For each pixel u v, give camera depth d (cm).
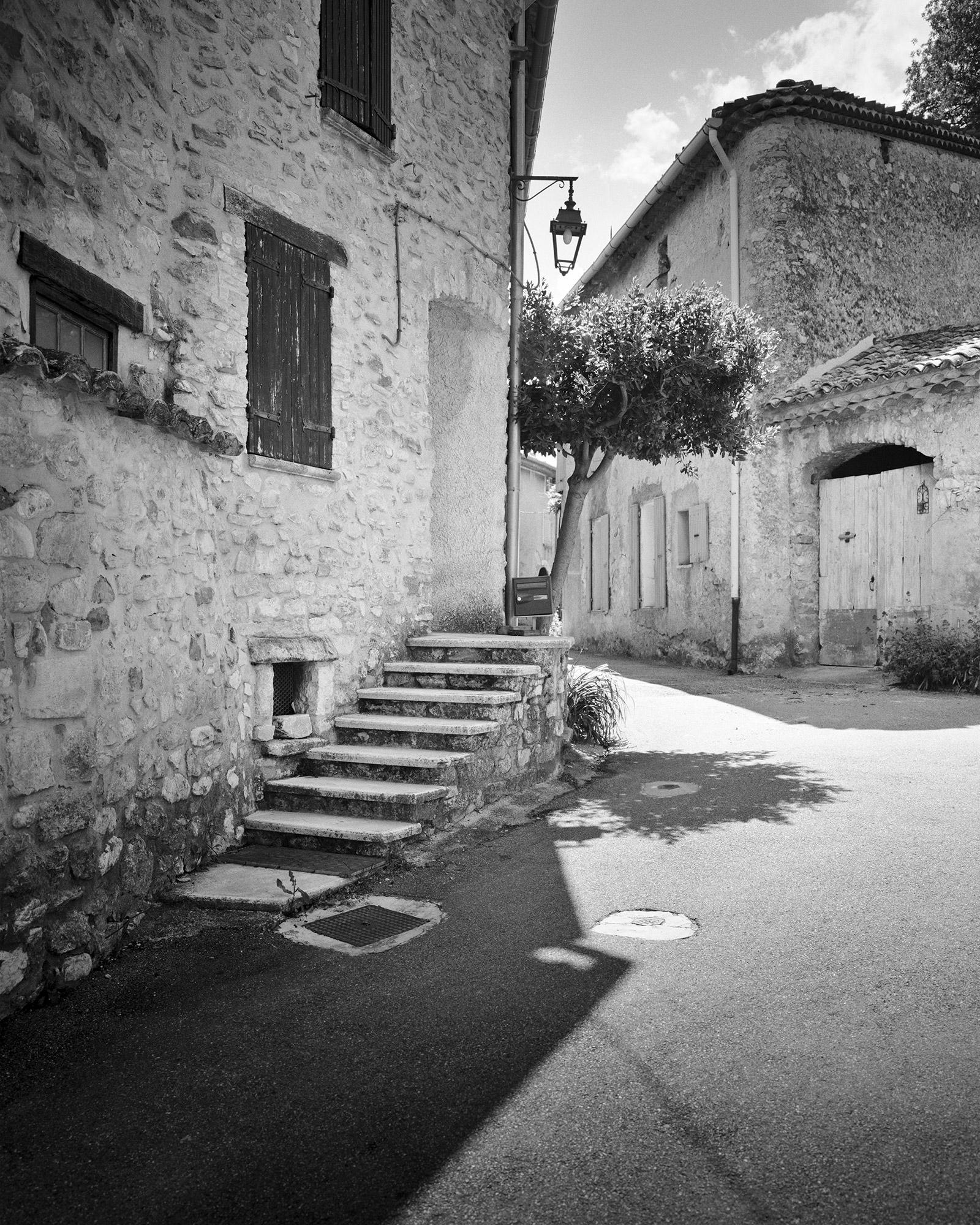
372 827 482
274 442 535
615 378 744
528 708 619
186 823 443
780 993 305
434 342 834
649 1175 214
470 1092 254
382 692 609
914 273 1290
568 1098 248
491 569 817
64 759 336
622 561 1703
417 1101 250
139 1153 231
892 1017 284
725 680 1131
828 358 1207
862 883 404
